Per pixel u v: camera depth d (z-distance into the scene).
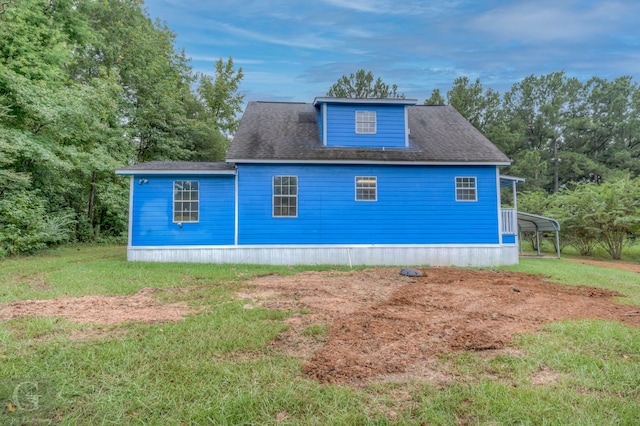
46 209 14.94
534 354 3.76
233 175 11.44
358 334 4.35
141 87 20.31
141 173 11.00
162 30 23.47
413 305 5.88
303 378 3.17
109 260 11.05
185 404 2.72
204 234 11.30
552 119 39.38
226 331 4.37
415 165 11.99
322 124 12.74
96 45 18.95
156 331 4.31
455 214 12.03
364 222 11.79
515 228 12.45
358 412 2.62
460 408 2.69
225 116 29.97
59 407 2.65
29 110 12.71
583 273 10.10
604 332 4.46
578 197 17.66
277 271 9.61
